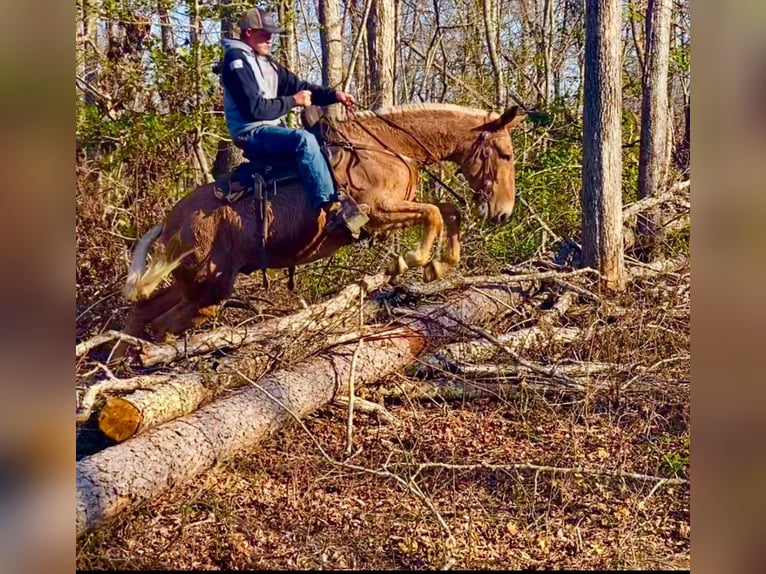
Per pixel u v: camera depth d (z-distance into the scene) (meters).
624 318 7.52
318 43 17.41
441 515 4.64
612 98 8.81
